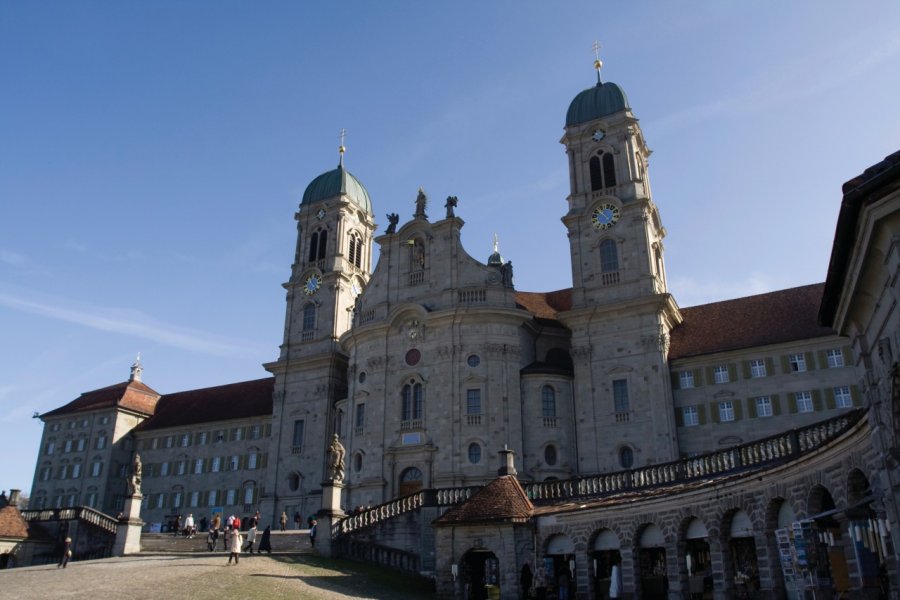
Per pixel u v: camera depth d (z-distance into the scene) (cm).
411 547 4359
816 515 2352
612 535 3484
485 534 3800
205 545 5338
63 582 3158
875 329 1683
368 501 6394
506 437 6219
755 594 2902
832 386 5809
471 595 3853
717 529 2986
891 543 2014
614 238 6725
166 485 9538
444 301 6738
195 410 9969
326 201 8738
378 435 6600
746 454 3191
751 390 6062
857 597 2238
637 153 7194
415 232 7194
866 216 1402
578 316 6550
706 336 6538
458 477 6116
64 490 9956
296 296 8525
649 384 6175
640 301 6319
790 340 6009
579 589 3522
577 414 6375
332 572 3894
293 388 8081
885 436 1736
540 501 4038
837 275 1677
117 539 4903
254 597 3030
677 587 3120
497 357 6456
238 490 8975
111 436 9925
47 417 10506
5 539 5678
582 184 7069
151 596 2889
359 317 7250
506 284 6744
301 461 7744
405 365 6706
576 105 7381
